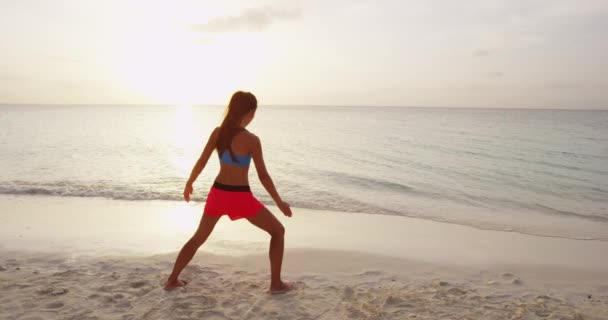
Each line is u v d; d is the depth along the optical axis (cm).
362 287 380
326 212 797
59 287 347
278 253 337
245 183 315
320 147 2236
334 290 357
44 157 1628
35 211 732
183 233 588
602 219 811
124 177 1173
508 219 793
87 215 705
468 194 1049
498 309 330
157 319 289
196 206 797
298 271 427
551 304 352
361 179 1222
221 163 315
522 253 545
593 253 553
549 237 650
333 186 1105
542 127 4706
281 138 2888
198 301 320
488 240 614
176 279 347
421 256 508
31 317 289
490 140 2781
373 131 3728
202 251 482
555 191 1112
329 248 531
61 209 752
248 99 308
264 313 303
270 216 326
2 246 507
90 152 1847
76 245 516
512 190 1112
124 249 503
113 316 292
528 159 1783
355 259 479
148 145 2248
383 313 310
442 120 6725
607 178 1320
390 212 819
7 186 977
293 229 653
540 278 441
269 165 1502
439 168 1489
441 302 341
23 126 3866
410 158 1770
